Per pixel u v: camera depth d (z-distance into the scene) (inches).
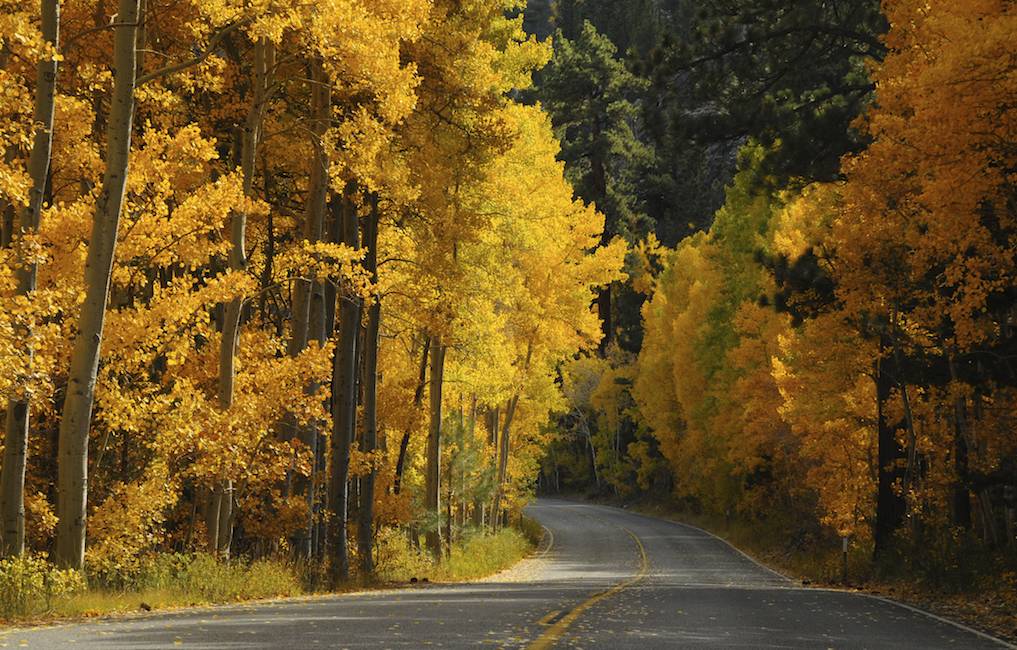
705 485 3326.8
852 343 1583.4
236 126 1038.4
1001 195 891.4
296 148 1167.6
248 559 1117.1
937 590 1165.7
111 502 861.8
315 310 1173.1
